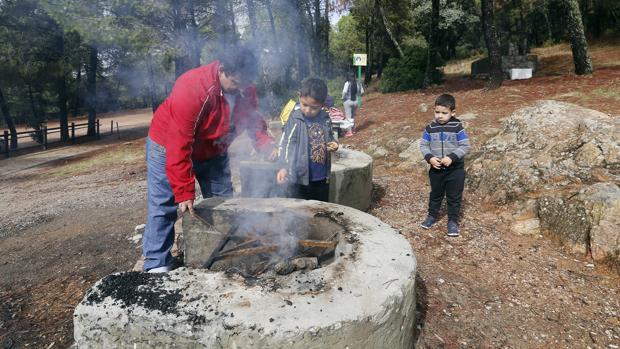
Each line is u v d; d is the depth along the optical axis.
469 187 4.93
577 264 3.27
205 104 2.41
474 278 3.12
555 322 2.60
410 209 4.56
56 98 29.81
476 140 5.94
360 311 1.71
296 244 2.54
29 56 16.56
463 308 2.74
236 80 2.51
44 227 5.56
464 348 2.39
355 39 31.11
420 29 26.50
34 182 9.99
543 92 8.69
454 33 30.09
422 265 3.31
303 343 1.61
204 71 2.44
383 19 20.05
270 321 1.62
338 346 1.67
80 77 19.80
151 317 1.68
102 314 1.73
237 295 1.80
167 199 2.64
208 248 2.63
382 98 13.43
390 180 5.68
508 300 2.83
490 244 3.63
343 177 4.10
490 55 10.19
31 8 15.94
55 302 3.21
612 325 2.55
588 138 4.35
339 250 2.27
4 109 17.98
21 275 3.81
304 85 3.12
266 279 1.94
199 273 2.01
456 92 11.24
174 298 1.79
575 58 10.67
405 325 1.98
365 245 2.25
